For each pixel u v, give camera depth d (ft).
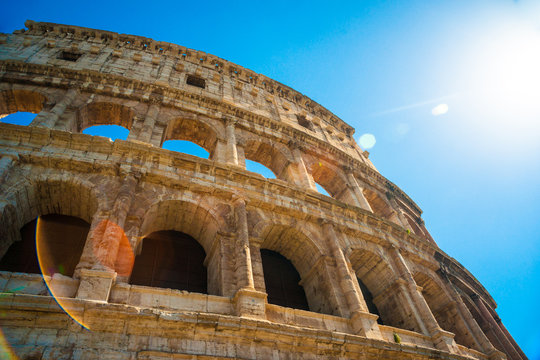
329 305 70.44
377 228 95.81
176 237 74.90
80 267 51.49
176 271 69.05
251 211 77.10
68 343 41.37
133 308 45.96
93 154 69.67
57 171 65.46
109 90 96.43
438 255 109.09
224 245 66.59
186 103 103.96
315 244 78.64
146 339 45.06
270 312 58.80
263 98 136.77
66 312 42.88
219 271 63.16
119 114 95.86
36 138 67.62
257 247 69.62
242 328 49.49
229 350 47.98
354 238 88.43
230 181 78.95
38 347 39.88
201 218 72.59
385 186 135.44
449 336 75.46
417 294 82.38
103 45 124.77
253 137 106.42
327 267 75.15
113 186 66.69
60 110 84.02
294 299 77.20
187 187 73.00
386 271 87.66
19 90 89.20
